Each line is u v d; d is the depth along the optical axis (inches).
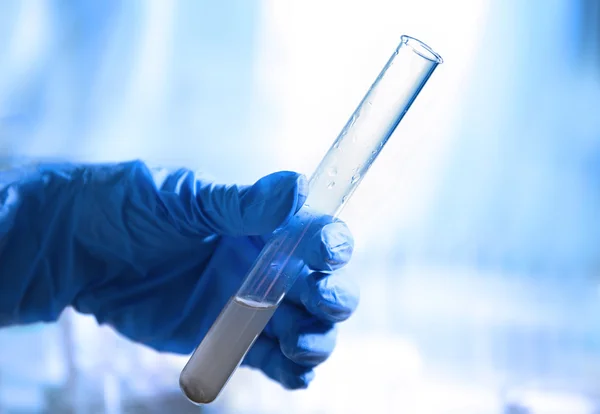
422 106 35.0
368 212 35.4
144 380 29.0
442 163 35.3
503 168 35.5
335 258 18.6
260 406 28.3
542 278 35.8
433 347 32.8
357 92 35.2
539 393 28.7
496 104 35.1
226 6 34.2
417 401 28.4
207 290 21.3
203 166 35.9
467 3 34.2
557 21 34.3
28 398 27.4
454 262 35.8
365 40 34.7
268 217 18.7
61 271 21.2
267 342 20.6
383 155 35.1
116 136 35.3
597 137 35.2
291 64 35.0
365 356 32.0
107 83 34.7
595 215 35.8
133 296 21.4
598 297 34.9
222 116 35.5
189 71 34.9
